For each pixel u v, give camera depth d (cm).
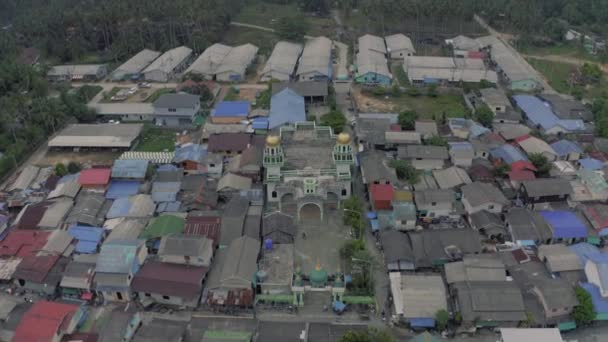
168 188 10306
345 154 10012
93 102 15250
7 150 11762
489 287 7550
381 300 7956
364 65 16800
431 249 8575
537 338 6769
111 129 12775
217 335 6850
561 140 11719
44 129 12925
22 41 19712
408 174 10656
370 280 8088
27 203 10006
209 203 9938
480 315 7262
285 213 9900
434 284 7650
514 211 9306
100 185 10250
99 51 19862
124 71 17000
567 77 16712
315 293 8062
